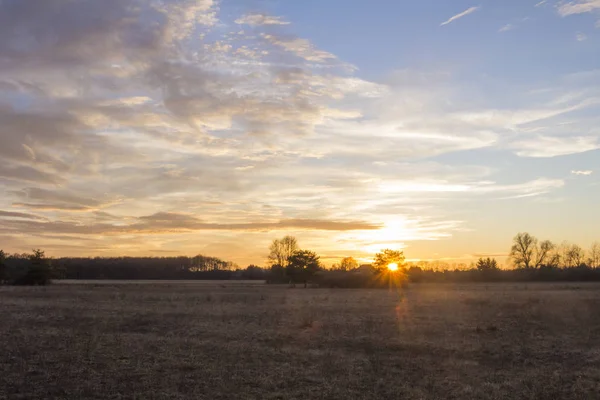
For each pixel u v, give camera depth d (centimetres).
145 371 1739
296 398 1456
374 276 9650
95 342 2284
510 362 2019
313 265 10088
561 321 3253
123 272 16925
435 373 1808
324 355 2097
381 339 2506
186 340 2406
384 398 1474
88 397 1430
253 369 1808
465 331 2805
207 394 1481
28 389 1493
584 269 13075
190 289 7988
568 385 1642
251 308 4166
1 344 2186
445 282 12281
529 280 12888
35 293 6122
